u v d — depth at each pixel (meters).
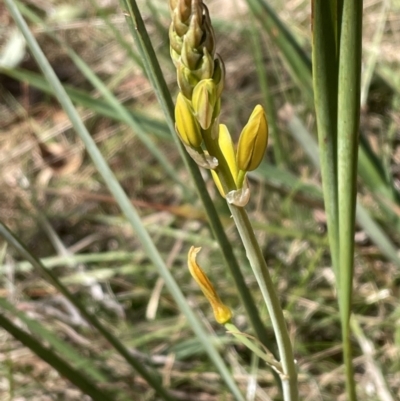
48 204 0.41
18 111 0.49
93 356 0.30
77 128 0.20
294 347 0.29
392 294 0.31
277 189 0.33
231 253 0.18
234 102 0.43
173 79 0.46
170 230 0.35
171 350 0.30
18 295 0.34
